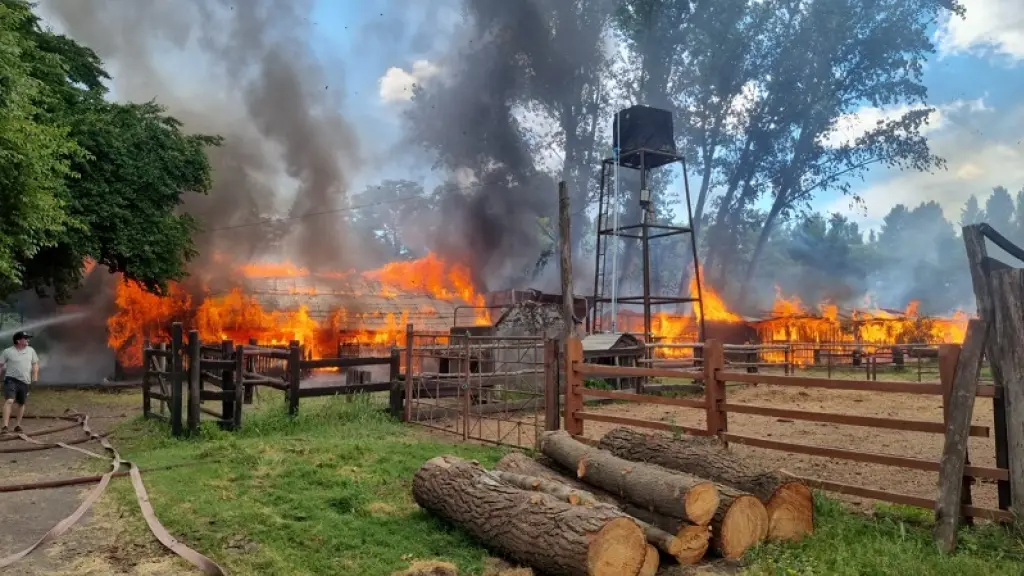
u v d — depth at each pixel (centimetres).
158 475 763
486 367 1653
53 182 1370
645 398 791
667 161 2475
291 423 1096
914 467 545
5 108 1151
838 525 549
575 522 453
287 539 545
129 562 505
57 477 791
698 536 493
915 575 444
